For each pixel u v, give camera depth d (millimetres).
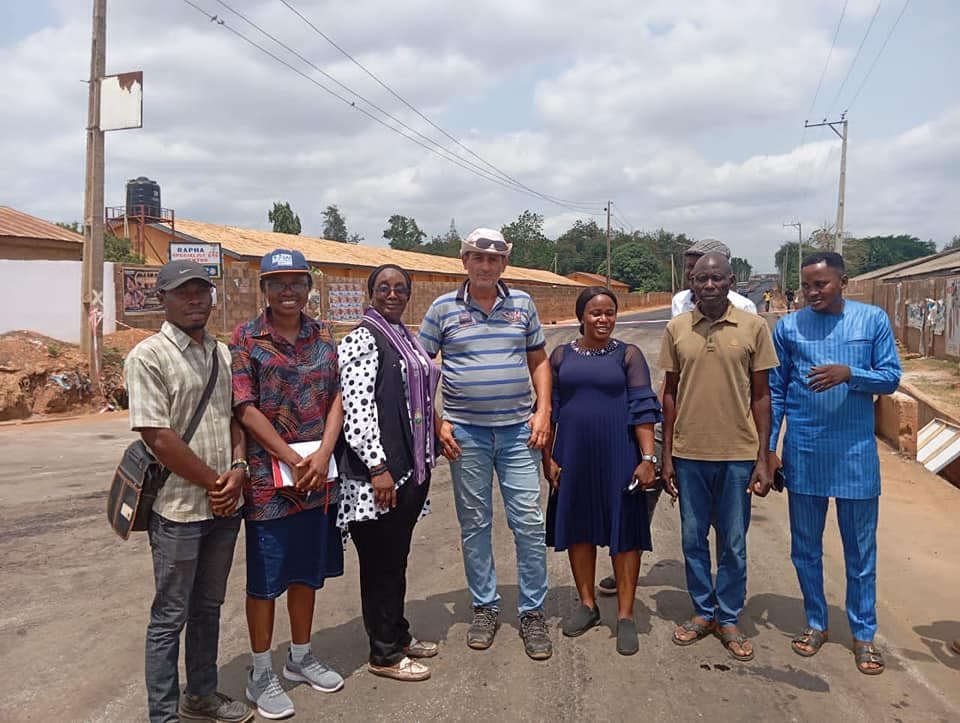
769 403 3672
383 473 3191
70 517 5812
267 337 3055
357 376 3213
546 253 104938
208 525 2885
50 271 15422
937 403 10750
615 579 4199
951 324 16375
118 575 4625
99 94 11844
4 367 11336
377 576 3371
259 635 3131
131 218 28828
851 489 3518
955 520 5898
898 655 3664
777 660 3617
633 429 3852
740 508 3678
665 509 6320
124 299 16453
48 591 4363
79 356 12742
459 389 3705
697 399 3668
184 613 2869
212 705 3057
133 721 3033
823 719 3096
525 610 3811
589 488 3822
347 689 3334
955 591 4477
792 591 4500
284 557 3092
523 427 3787
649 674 3480
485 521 3828
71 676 3389
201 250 17812
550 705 3195
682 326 3736
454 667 3549
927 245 105938
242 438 3012
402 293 3424
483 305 3713
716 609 3938
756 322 3607
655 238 119188
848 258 99312
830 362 3547
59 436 9445
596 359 3822
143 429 2684
